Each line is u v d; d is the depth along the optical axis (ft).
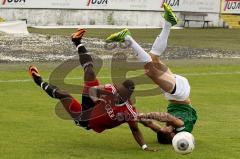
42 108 69.41
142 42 179.73
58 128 58.39
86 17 246.06
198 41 196.03
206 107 73.31
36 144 51.11
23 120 62.03
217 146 51.93
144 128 59.47
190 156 47.83
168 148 50.80
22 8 229.86
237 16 281.13
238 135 56.95
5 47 152.97
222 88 91.66
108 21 250.78
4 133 55.26
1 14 224.74
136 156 47.47
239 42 197.47
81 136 55.01
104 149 49.90
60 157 46.60
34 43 165.37
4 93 80.64
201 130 59.11
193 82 98.48
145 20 258.78
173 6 264.72
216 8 275.80
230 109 72.18
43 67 115.65
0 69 110.93
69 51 148.36
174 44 181.27
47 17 237.04
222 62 134.92
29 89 84.74
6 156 46.50
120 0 252.21
